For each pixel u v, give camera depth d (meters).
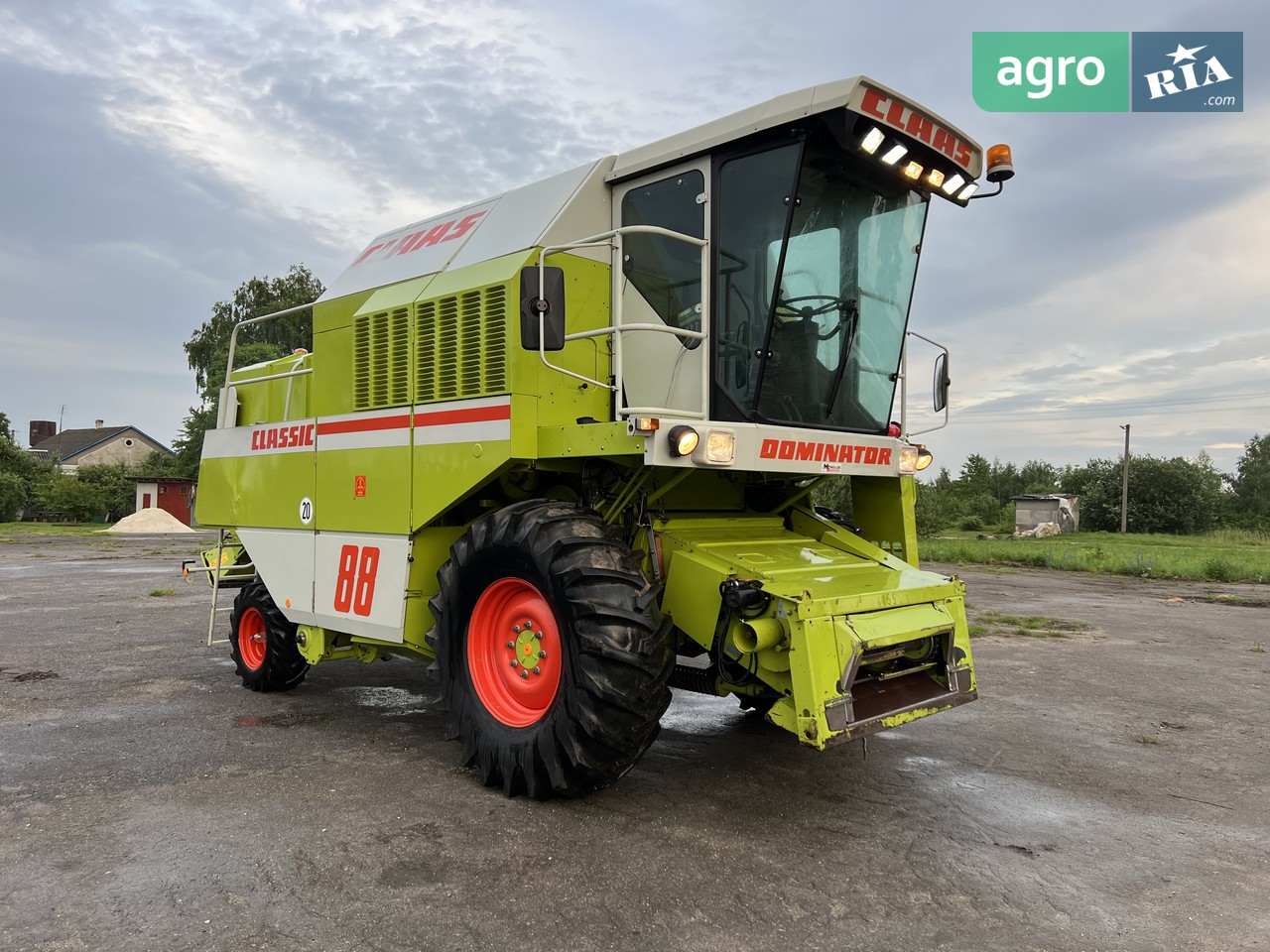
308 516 5.27
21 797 3.74
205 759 4.35
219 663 6.98
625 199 4.50
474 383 4.20
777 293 3.91
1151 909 2.83
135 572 15.27
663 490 4.00
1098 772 4.36
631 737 3.45
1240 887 3.02
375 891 2.86
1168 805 3.87
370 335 4.84
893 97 3.80
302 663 5.80
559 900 2.80
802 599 3.26
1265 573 16.16
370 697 5.86
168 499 39.81
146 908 2.72
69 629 8.73
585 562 3.53
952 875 3.07
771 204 3.92
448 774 4.13
